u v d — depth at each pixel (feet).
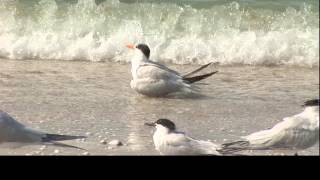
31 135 35.45
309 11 70.38
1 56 59.26
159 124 34.09
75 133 38.68
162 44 63.05
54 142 35.58
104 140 37.32
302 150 35.78
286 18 69.10
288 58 62.34
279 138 33.12
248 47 62.69
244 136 37.17
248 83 53.47
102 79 52.75
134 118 42.42
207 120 42.42
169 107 45.47
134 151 35.58
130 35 63.87
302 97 49.01
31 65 56.65
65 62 58.59
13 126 35.19
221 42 63.77
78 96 47.11
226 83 53.26
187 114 43.78
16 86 49.01
